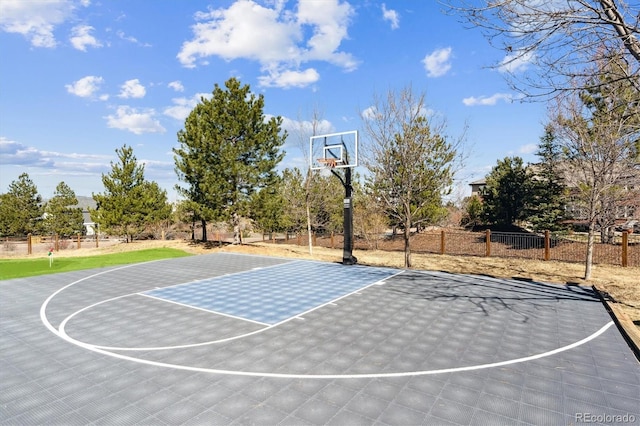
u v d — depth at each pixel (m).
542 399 5.02
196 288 12.08
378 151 16.61
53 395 5.15
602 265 16.36
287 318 8.80
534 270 15.83
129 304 10.05
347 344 7.11
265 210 20.94
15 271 15.53
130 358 6.44
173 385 5.43
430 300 10.55
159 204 30.88
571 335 7.66
